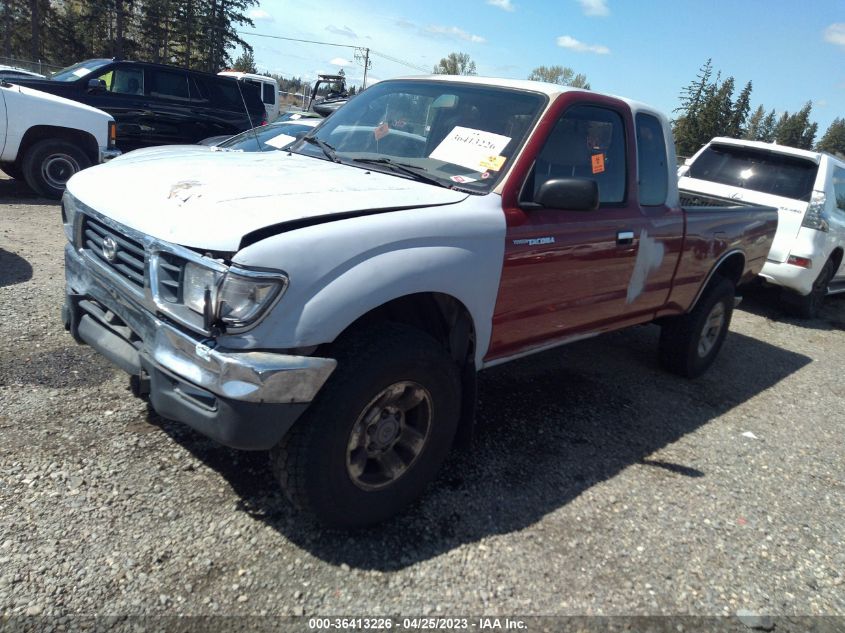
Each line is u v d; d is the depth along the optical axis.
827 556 3.14
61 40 44.94
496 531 2.95
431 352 2.74
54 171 9.16
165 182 2.87
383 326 2.68
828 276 8.05
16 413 3.31
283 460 2.51
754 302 8.67
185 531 2.67
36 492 2.76
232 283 2.28
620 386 4.93
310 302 2.37
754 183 7.88
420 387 2.78
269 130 7.93
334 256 2.44
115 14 44.25
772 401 5.14
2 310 4.59
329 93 18.88
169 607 2.28
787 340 7.11
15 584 2.29
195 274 2.38
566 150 3.47
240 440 2.35
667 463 3.83
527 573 2.70
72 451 3.07
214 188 2.72
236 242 2.32
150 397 2.56
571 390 4.71
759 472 3.90
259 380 2.27
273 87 18.98
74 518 2.64
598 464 3.70
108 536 2.58
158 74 11.87
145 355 2.57
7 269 5.55
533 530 3.00
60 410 3.40
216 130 12.61
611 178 3.79
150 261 2.51
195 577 2.43
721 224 4.78
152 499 2.83
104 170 3.28
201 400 2.42
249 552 2.60
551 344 3.71
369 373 2.53
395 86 4.08
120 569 2.42
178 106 12.06
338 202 2.68
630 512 3.26
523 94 3.54
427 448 2.91
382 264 2.55
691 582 2.80
